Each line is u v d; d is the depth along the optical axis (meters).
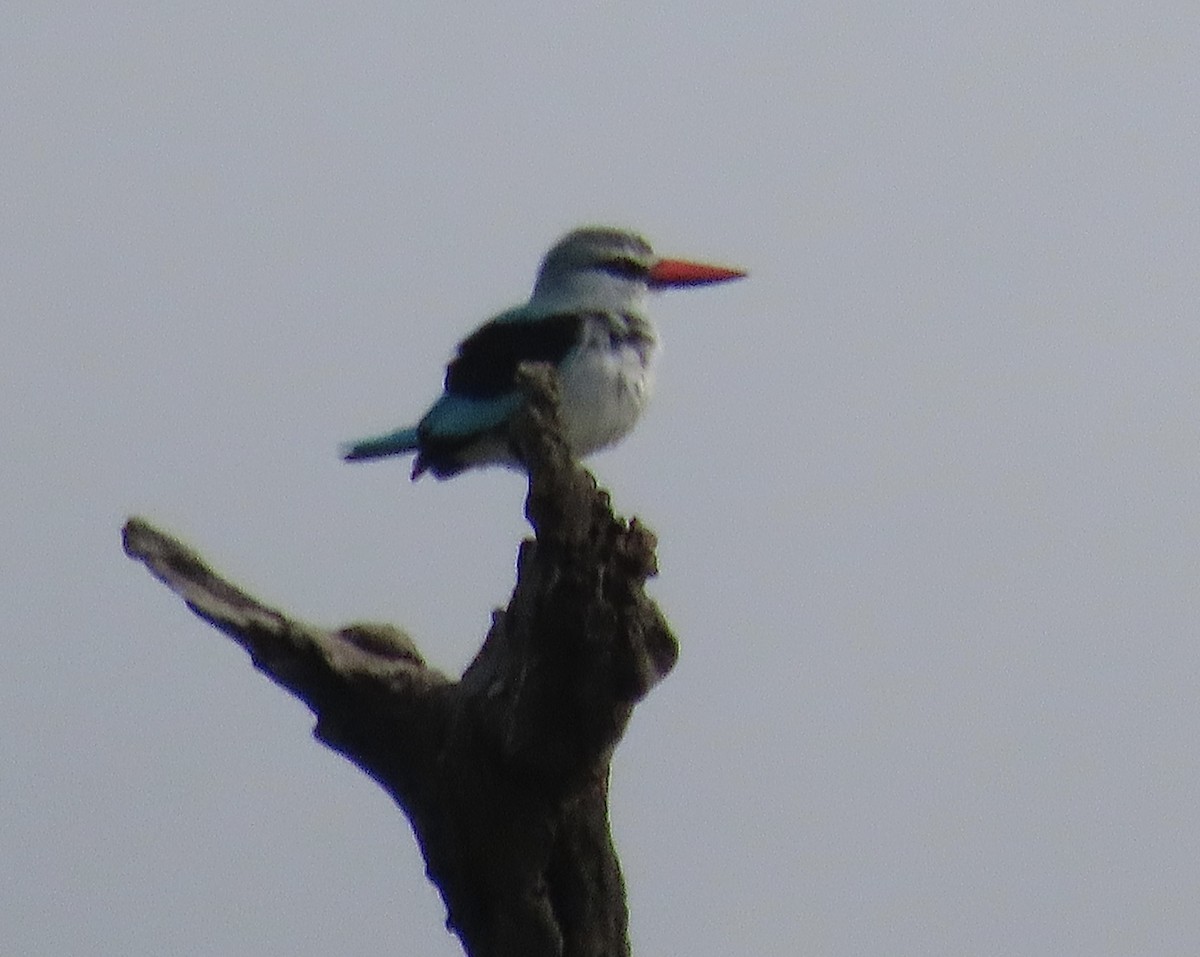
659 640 10.67
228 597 11.65
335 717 11.53
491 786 11.09
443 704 11.30
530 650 10.55
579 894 11.30
